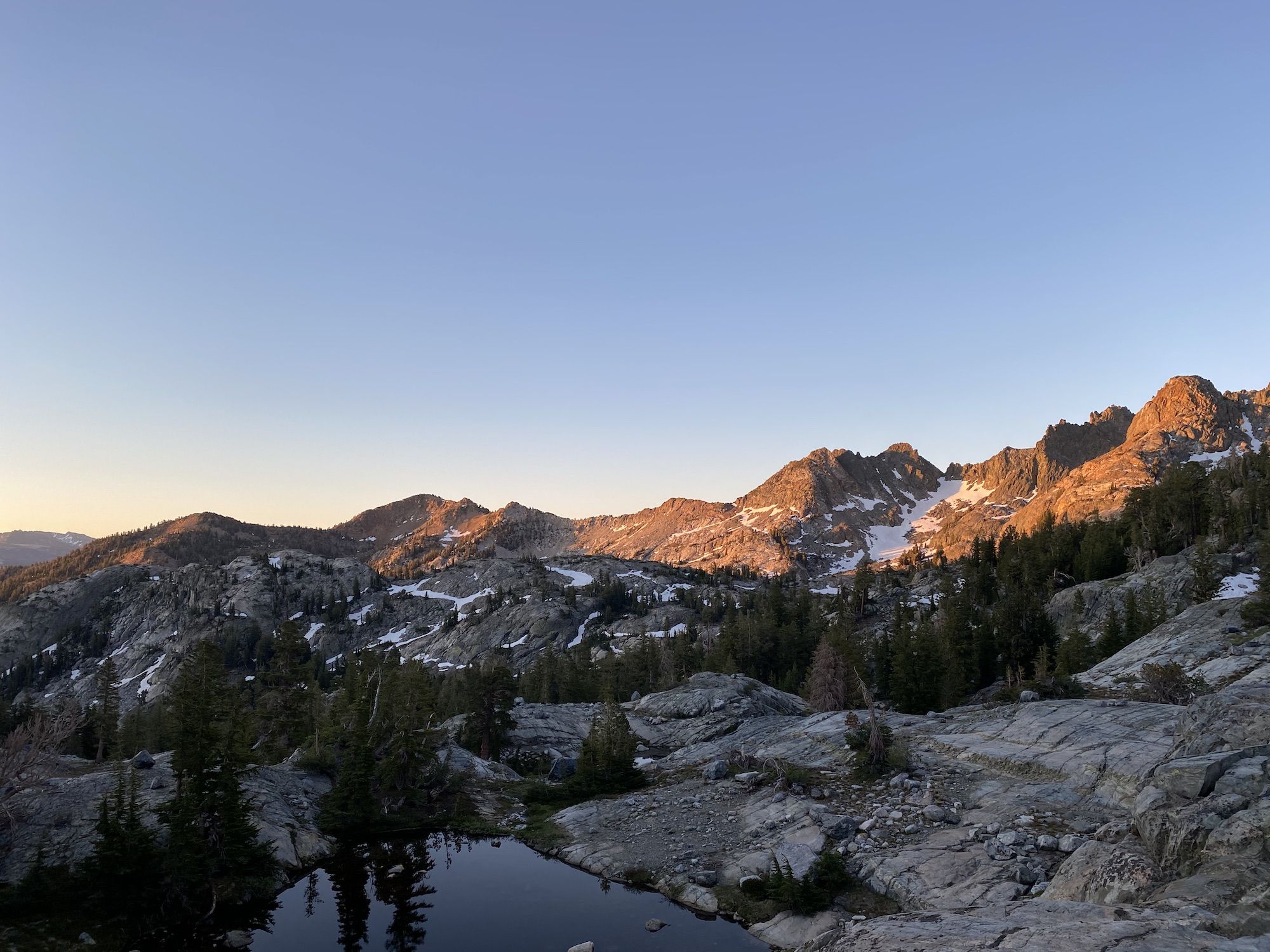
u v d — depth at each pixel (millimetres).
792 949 26453
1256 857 16719
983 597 156125
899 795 37188
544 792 50875
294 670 66125
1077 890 21297
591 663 141750
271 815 40969
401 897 34188
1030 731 42000
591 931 29734
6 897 28438
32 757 37625
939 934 16281
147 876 30609
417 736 50188
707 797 43344
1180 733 26906
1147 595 96438
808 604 184125
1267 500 121750
